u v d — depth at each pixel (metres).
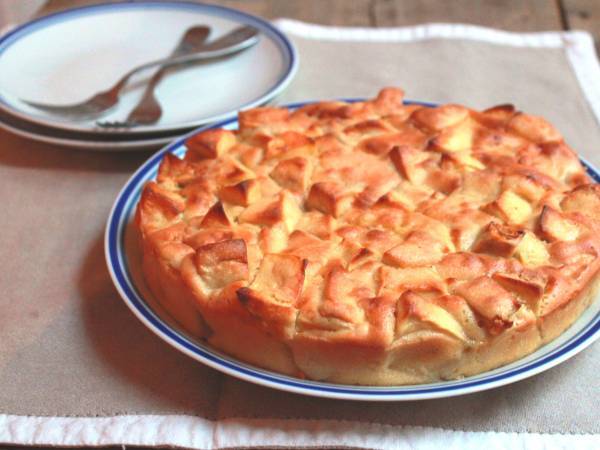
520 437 0.33
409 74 0.59
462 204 0.37
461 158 0.40
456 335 0.32
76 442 0.33
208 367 0.36
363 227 0.36
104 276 0.41
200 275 0.34
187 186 0.39
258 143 0.42
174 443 0.33
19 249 0.43
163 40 0.60
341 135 0.42
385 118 0.44
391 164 0.40
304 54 0.62
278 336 0.32
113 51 0.59
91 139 0.48
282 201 0.37
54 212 0.46
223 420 0.33
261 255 0.35
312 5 0.71
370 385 0.32
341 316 0.31
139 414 0.34
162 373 0.35
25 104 0.51
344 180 0.39
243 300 0.32
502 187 0.38
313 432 0.32
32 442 0.33
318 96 0.56
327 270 0.34
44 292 0.40
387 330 0.31
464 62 0.61
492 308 0.32
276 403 0.34
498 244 0.34
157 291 0.36
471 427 0.33
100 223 0.45
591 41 0.63
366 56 0.62
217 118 0.48
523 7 0.70
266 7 0.71
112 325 0.38
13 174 0.49
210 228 0.36
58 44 0.59
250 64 0.57
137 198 0.42
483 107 0.55
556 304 0.33
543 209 0.36
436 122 0.42
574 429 0.33
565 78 0.59
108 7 0.63
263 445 0.32
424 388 0.31
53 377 0.35
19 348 0.37
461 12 0.70
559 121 0.53
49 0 0.74
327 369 0.32
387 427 0.33
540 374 0.35
